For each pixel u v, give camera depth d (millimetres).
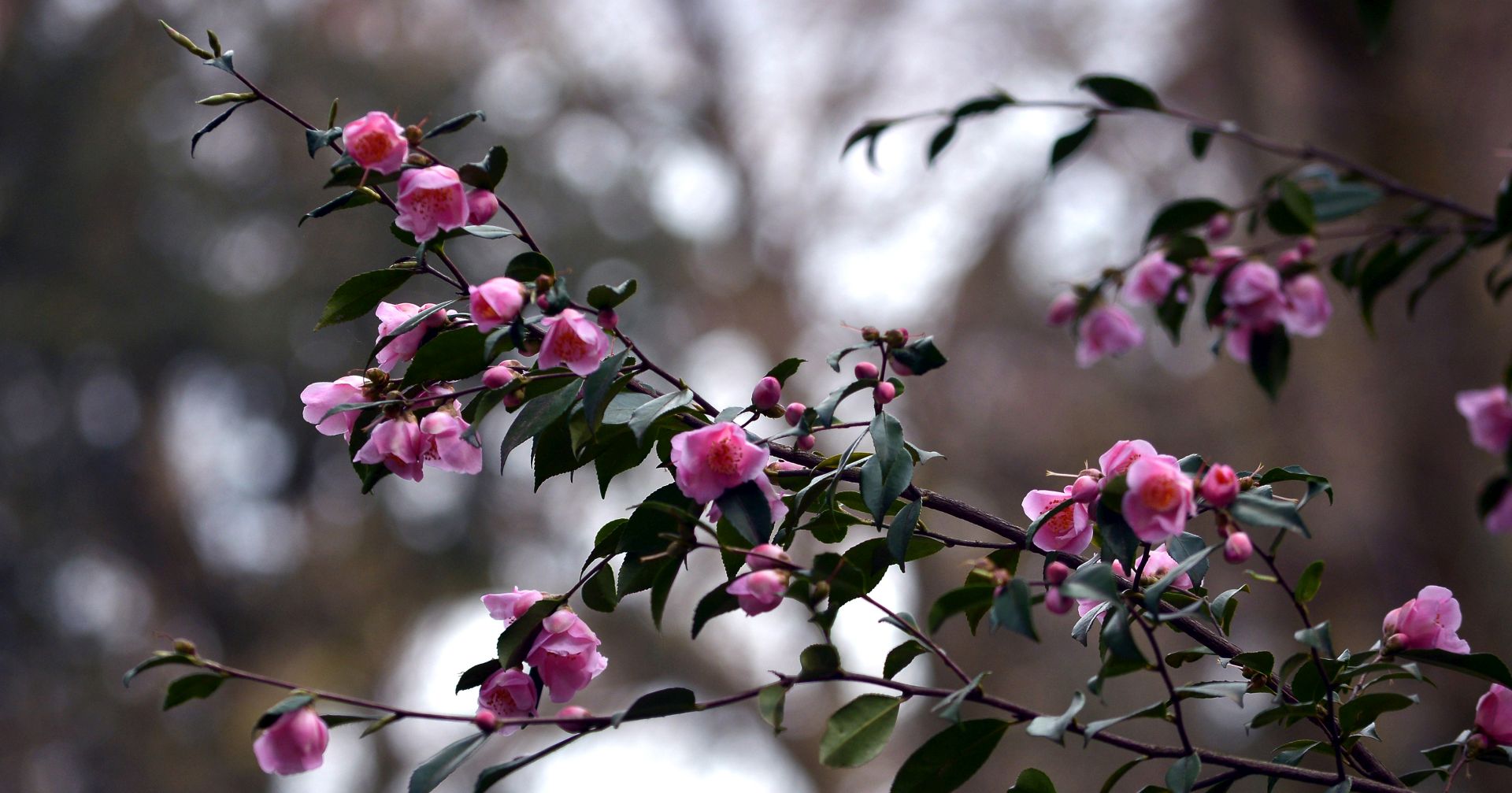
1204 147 1602
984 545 1601
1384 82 6293
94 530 13414
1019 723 1403
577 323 1460
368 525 13727
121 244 12820
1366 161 6254
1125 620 1271
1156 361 10906
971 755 1413
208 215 12758
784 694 1387
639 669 12312
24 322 12406
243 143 13141
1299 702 1575
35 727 12352
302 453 13523
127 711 12742
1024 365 11695
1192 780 1354
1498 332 6059
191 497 14094
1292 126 6793
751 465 1438
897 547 1495
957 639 10047
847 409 5227
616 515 13148
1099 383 11297
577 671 1572
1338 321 6926
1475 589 6059
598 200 13688
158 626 13766
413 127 1589
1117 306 1622
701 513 1532
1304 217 1461
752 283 13461
